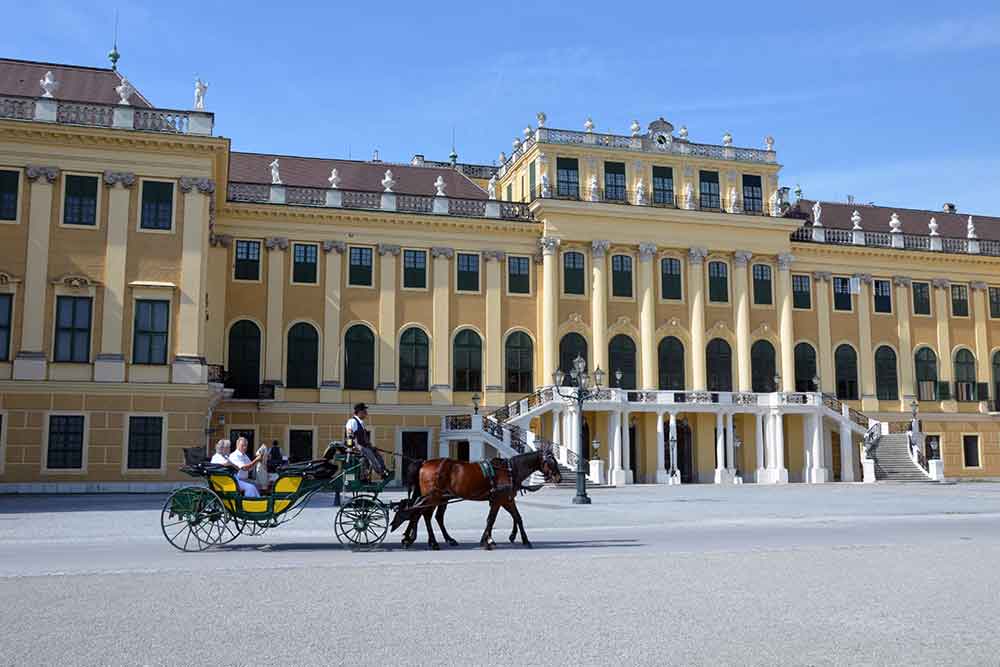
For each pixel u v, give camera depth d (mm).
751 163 59469
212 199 43594
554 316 54250
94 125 40344
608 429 53281
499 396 53188
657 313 56625
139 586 13336
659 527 24625
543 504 33812
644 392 53562
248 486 18547
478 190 58469
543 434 53375
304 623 10781
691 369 56438
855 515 28688
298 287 51000
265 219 50781
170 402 39938
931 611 11742
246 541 20109
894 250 62406
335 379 50750
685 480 56250
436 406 52125
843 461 56656
